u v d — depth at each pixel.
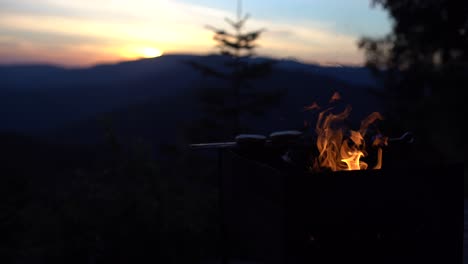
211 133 18.14
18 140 35.28
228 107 18.28
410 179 1.87
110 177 3.62
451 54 14.60
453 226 1.92
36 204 3.67
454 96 11.86
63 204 3.41
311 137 2.55
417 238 1.89
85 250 3.17
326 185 1.79
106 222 3.27
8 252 3.29
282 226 1.79
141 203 3.38
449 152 8.74
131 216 3.31
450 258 1.93
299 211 1.78
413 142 2.45
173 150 4.65
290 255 1.78
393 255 1.87
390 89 14.66
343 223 1.81
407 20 14.98
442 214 1.91
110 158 3.73
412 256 1.89
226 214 2.52
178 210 3.56
